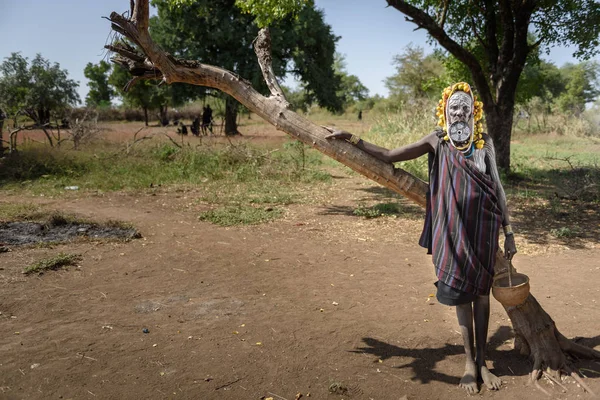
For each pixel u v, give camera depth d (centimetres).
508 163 1361
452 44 1245
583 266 602
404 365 367
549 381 337
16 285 516
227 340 402
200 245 676
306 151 1797
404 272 579
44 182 1169
